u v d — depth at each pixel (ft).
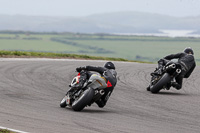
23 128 77.66
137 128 84.53
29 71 203.31
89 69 105.09
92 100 107.34
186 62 152.25
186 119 99.71
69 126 82.38
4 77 174.70
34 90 143.43
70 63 274.16
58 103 117.60
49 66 237.86
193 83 198.59
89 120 90.79
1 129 73.77
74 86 103.40
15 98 121.29
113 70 110.32
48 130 77.10
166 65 149.18
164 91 162.20
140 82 189.37
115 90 155.33
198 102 134.00
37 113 96.17
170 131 83.30
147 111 110.52
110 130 80.74
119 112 106.73
